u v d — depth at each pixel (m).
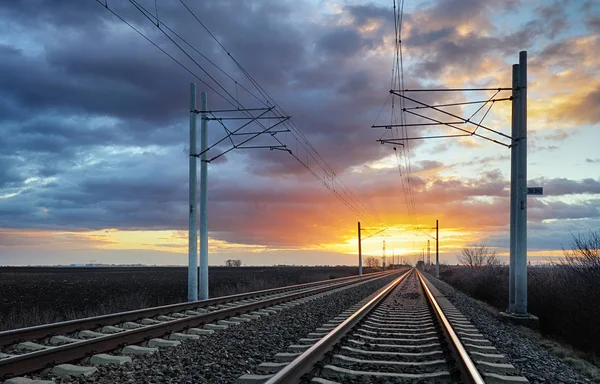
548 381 7.73
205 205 22.53
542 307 17.88
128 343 9.58
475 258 49.19
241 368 7.96
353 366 7.87
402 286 39.28
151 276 53.28
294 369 6.61
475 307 22.48
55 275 53.50
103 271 71.06
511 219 18.41
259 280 40.69
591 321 14.83
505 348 10.44
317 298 24.06
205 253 22.45
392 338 11.10
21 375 7.06
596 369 10.10
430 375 7.18
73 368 7.43
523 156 17.67
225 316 14.59
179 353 9.11
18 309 21.59
